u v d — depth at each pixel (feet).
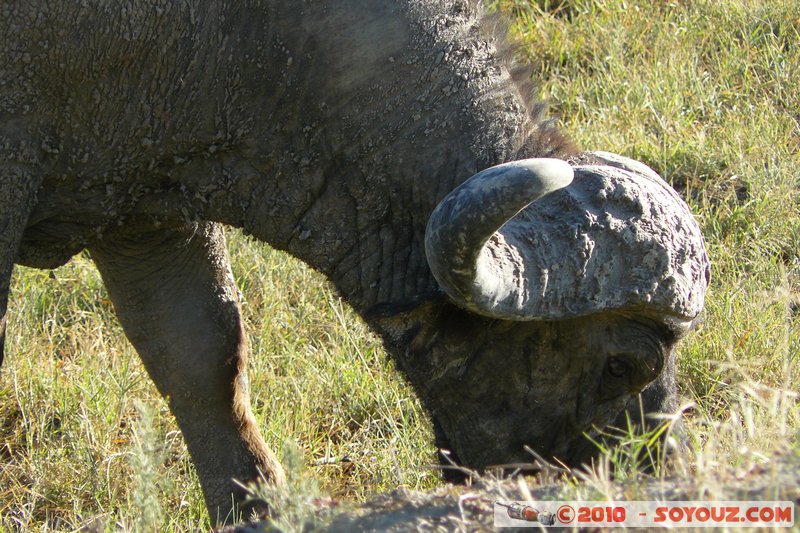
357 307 18.94
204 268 21.71
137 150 18.58
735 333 24.57
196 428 22.07
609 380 17.16
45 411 24.80
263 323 27.43
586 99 34.35
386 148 17.85
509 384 17.58
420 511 13.92
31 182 18.22
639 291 16.03
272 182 18.61
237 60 17.95
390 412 24.32
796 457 13.52
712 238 28.48
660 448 16.84
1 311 18.52
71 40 17.61
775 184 29.91
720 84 34.88
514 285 15.53
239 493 21.81
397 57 17.63
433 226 14.65
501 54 18.29
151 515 14.51
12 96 17.70
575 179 16.47
